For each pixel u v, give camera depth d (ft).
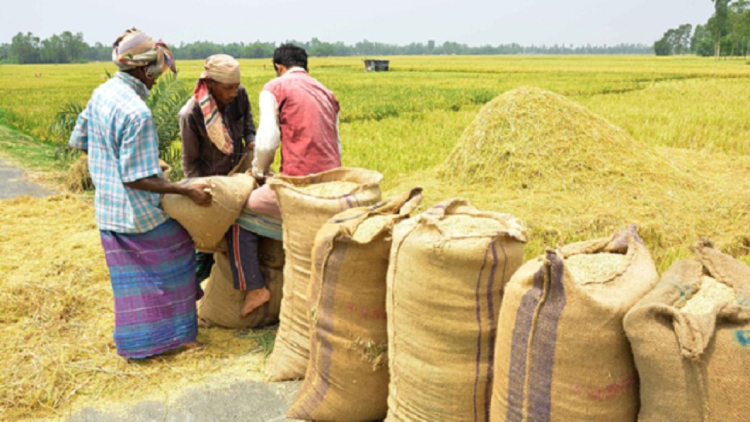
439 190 23.73
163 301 11.95
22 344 12.39
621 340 6.86
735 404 5.90
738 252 17.98
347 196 11.14
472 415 8.63
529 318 7.28
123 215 11.44
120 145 11.08
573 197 21.81
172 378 11.48
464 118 52.80
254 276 12.76
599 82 111.96
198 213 11.73
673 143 37.27
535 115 24.84
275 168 30.91
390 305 9.00
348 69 230.89
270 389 11.19
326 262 9.69
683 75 138.31
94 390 11.03
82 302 14.39
